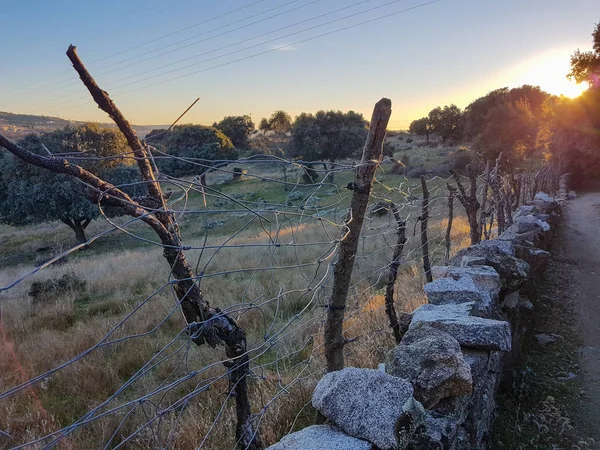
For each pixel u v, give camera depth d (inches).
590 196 830.5
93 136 851.4
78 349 235.5
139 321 271.9
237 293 316.8
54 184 884.6
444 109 2662.4
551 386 168.6
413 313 146.6
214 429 141.8
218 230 844.0
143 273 455.5
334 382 84.4
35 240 1121.4
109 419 162.4
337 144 1612.9
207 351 217.8
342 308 111.6
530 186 578.2
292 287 317.4
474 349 118.8
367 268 324.8
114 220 1056.2
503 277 176.6
